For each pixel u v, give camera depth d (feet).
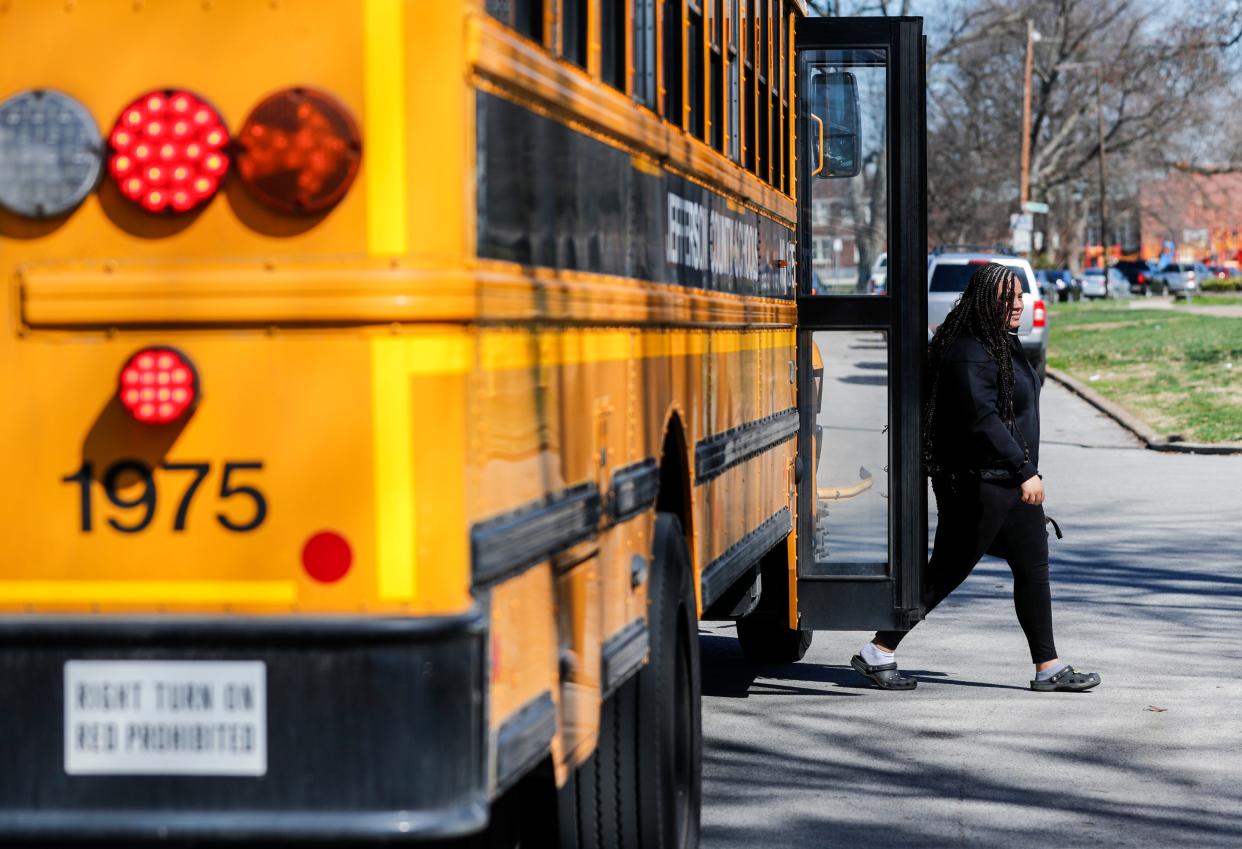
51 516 20.39
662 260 31.91
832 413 51.57
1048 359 228.02
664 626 30.89
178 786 20.18
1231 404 152.35
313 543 20.04
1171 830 36.76
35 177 20.17
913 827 37.09
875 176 51.37
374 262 19.92
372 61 19.92
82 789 20.29
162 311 19.99
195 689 20.13
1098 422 152.35
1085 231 616.80
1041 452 129.80
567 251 25.03
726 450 38.06
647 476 29.73
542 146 23.66
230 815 20.12
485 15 21.12
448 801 20.02
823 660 57.21
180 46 20.11
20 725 20.31
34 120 20.17
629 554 29.04
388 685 19.89
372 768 19.97
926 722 47.21
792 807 38.68
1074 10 455.63
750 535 42.37
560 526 23.81
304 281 19.79
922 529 51.21
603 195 27.22
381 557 19.98
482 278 20.48
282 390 20.01
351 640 19.83
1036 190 483.92
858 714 48.34
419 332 19.85
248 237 20.03
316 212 19.90
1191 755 43.21
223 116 20.04
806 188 51.80
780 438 46.78
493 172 21.38
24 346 20.29
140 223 20.15
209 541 20.20
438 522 19.98
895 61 51.31
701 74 36.29
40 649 20.24
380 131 19.90
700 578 34.88
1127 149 505.66
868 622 51.47
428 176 19.94
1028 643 53.47
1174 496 101.09
